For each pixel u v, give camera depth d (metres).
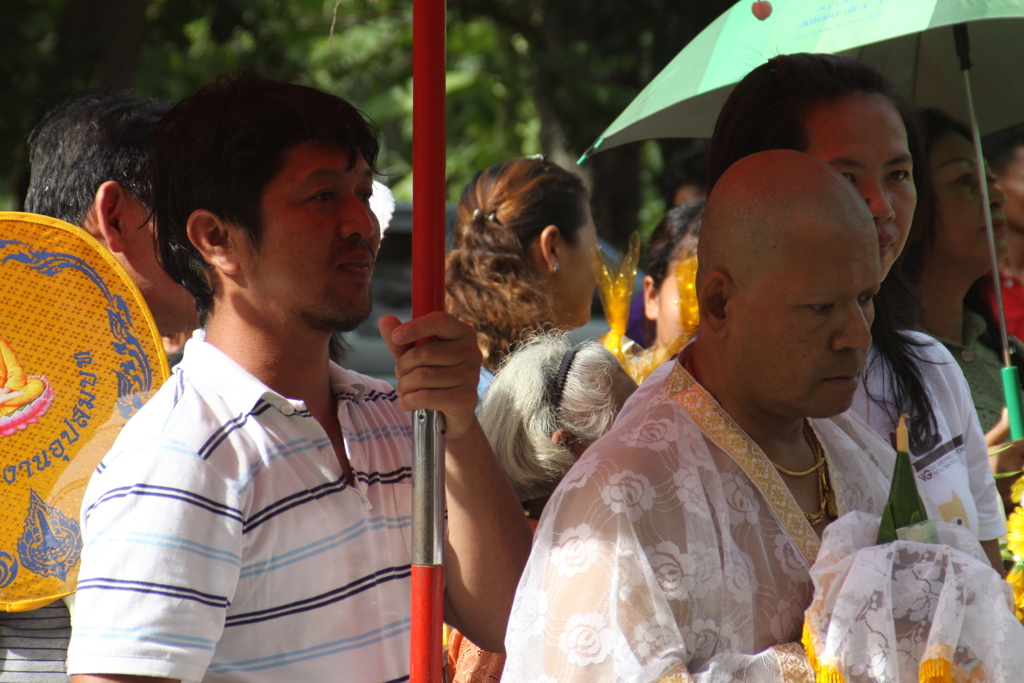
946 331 7.23
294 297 4.45
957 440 5.72
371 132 4.73
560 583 4.03
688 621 3.98
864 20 6.00
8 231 4.77
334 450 4.57
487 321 6.99
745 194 4.18
